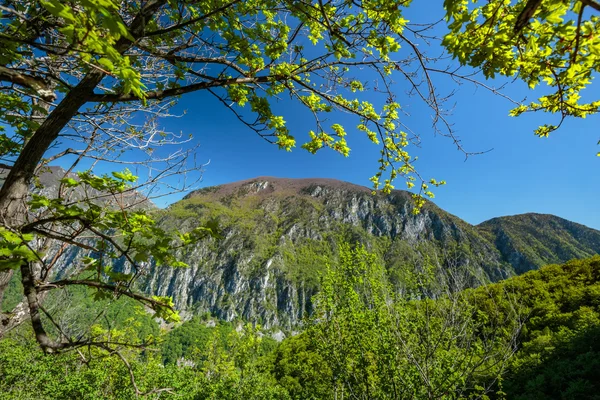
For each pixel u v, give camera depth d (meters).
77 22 1.10
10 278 1.95
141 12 2.17
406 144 3.48
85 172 1.68
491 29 1.69
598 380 9.77
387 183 3.91
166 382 22.92
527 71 1.79
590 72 1.67
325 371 9.34
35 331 1.69
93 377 20.64
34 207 1.70
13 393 19.36
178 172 2.68
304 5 2.41
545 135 2.36
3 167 2.05
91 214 1.71
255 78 2.88
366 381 7.75
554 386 10.63
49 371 20.22
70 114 2.05
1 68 1.71
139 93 1.36
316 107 3.30
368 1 2.33
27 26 2.05
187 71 2.81
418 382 6.41
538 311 16.67
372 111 3.36
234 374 27.17
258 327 27.34
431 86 2.47
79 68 2.85
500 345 5.93
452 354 6.15
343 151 3.43
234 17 2.91
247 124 3.20
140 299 1.86
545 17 1.46
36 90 1.87
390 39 2.54
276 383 25.27
